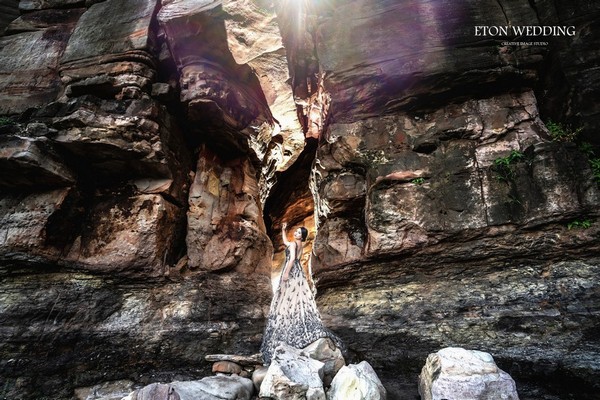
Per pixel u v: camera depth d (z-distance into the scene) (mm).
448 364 3080
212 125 7148
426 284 4738
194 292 6039
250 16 7367
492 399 2754
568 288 3926
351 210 5918
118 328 5262
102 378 4754
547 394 3324
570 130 4773
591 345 3439
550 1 5320
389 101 5852
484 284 4379
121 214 6098
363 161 5762
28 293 5117
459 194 4844
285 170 10391
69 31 7656
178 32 6445
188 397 3102
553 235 4234
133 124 5863
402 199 5148
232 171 7945
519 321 3895
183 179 6938
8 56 7430
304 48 6949
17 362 4535
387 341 4406
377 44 5984
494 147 4965
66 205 5715
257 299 6723
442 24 5711
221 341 5578
